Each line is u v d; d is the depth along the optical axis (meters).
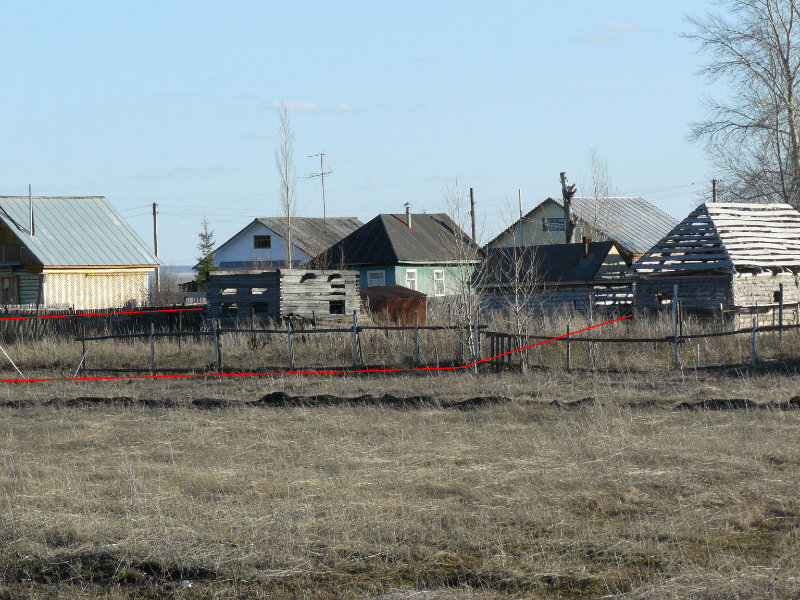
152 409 31.50
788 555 13.79
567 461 20.64
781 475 18.75
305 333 44.00
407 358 41.00
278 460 21.92
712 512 16.38
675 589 12.59
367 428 25.72
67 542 15.81
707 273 52.59
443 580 13.69
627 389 31.27
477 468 20.14
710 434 23.20
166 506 17.72
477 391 32.34
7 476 20.81
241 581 13.84
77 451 24.34
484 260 46.47
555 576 13.52
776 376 33.44
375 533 15.62
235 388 36.19
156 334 46.72
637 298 54.62
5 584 14.21
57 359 46.41
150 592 13.70
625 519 16.31
